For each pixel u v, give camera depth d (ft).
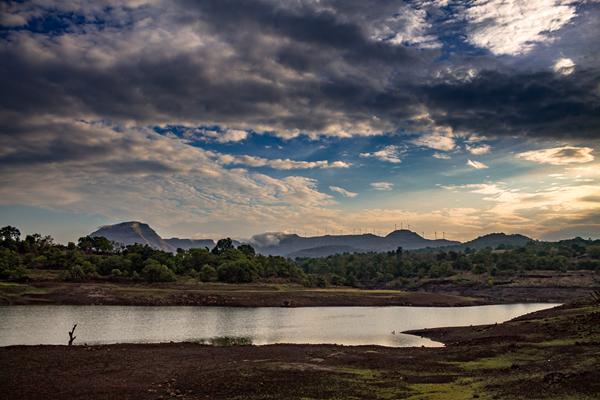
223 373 141.28
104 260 650.84
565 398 93.61
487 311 479.41
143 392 119.55
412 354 180.34
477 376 131.54
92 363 160.04
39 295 467.52
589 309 243.19
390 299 583.58
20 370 145.89
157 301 485.97
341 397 111.65
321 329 307.58
